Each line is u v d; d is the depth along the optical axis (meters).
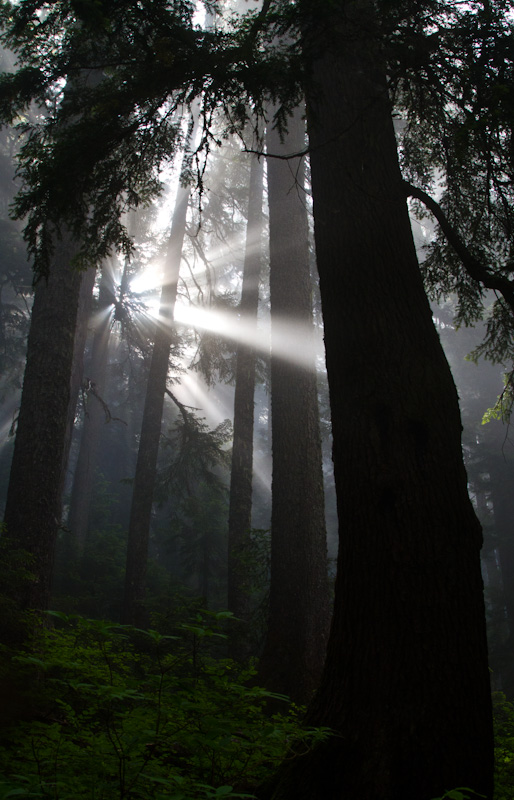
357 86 5.01
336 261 4.53
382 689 3.39
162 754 3.04
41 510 8.91
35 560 8.39
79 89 6.29
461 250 5.04
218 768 2.98
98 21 4.45
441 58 5.03
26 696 3.63
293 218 11.34
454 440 3.97
